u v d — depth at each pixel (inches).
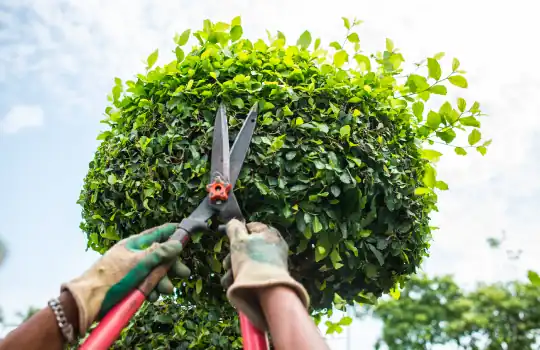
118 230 81.1
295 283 51.1
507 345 469.4
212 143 73.5
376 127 80.3
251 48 85.6
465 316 470.9
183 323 101.3
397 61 89.3
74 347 88.9
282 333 47.3
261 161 72.5
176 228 68.9
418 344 495.8
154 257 62.4
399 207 77.4
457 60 85.1
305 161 73.0
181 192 73.5
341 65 84.4
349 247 74.3
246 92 77.0
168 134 75.4
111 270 60.2
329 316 98.2
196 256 78.0
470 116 85.0
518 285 479.2
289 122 74.8
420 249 85.7
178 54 82.5
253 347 57.5
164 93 79.0
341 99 78.8
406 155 82.5
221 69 79.2
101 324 58.2
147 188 75.2
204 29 87.0
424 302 503.8
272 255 57.1
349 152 75.8
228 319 103.3
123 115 84.9
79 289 56.7
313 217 72.2
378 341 510.0
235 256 58.2
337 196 73.7
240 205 73.6
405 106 86.3
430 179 87.3
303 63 82.5
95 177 84.0
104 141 86.5
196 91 76.7
